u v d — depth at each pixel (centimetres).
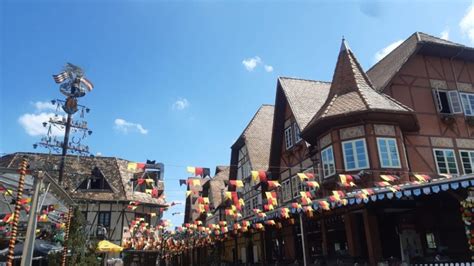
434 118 1889
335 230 1712
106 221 2908
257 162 2664
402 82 1916
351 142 1672
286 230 2158
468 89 2034
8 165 2920
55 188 1193
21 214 1309
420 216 1532
